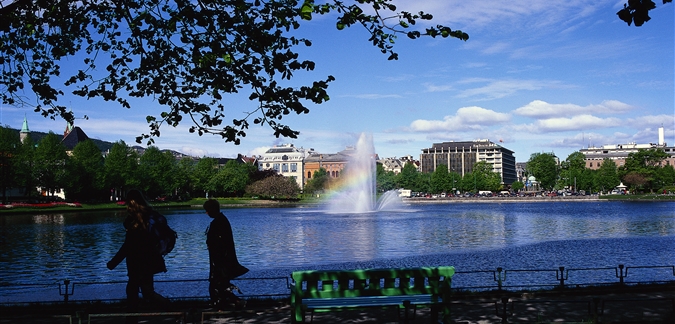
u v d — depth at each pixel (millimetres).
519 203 175750
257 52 14750
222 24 14648
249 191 194625
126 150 137875
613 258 37812
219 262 14844
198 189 193000
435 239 52031
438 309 12664
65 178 116562
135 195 13242
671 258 37656
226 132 15703
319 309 11789
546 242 48781
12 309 16906
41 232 62094
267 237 55250
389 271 11938
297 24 14852
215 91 16344
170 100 17000
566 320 14367
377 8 14070
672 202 164375
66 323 14758
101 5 16766
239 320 14695
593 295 18172
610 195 194875
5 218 89062
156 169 149625
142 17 15742
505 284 27219
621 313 15172
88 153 128000
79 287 28797
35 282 30359
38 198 132875
